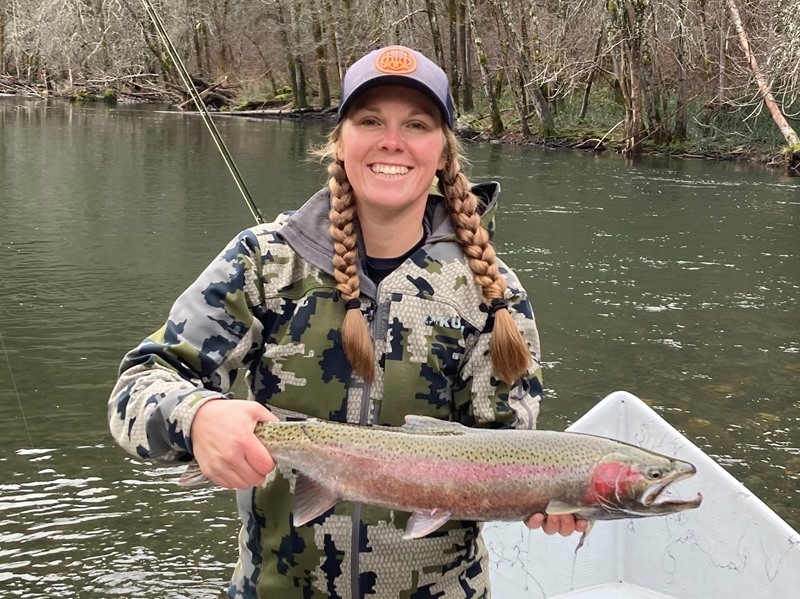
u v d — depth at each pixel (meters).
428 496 2.05
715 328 7.76
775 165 20.19
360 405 2.22
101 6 38.94
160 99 42.81
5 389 5.76
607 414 3.75
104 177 15.52
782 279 9.50
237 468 1.91
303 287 2.25
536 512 2.06
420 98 2.24
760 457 5.28
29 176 15.28
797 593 3.26
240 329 2.20
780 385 6.43
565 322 7.82
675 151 22.44
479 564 2.39
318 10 34.59
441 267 2.31
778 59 19.77
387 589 2.22
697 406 6.01
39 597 3.67
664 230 12.03
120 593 3.72
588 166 19.47
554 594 3.73
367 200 2.25
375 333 2.25
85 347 6.60
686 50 22.67
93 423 5.32
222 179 15.68
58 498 4.46
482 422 2.32
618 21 22.42
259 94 39.31
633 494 1.99
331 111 34.88
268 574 2.26
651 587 3.78
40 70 47.09
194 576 3.88
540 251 10.57
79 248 9.78
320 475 2.07
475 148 23.48
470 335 2.31
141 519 4.31
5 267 8.83
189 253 9.75
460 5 29.41
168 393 1.98
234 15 40.19
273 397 2.25
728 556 3.51
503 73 30.34
